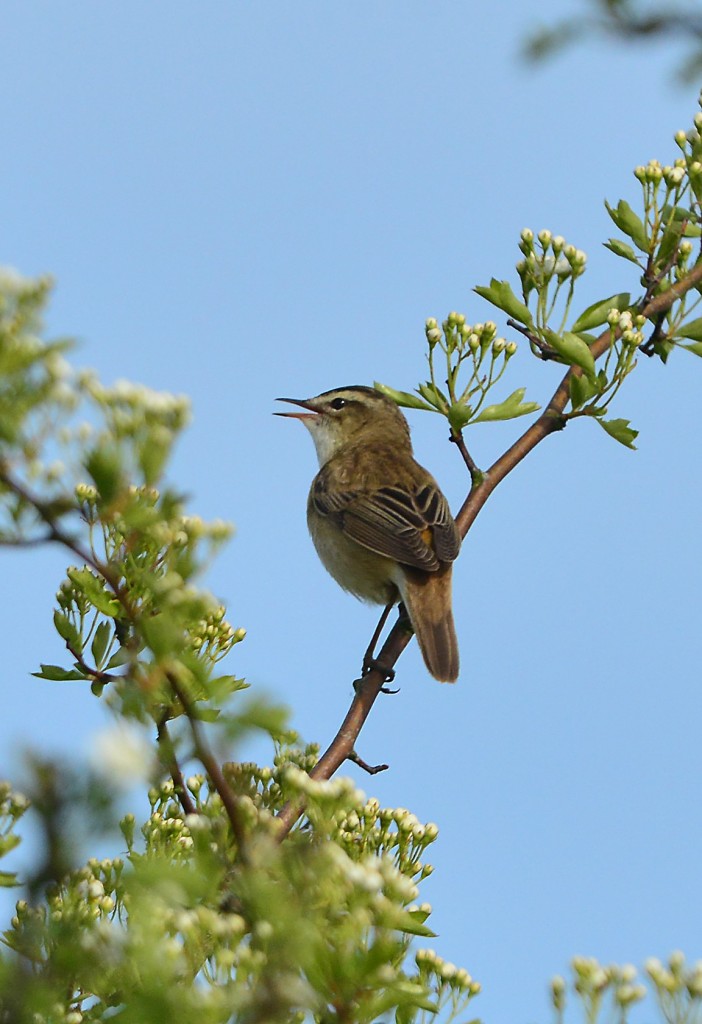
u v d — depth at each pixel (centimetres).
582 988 610
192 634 830
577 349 1141
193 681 676
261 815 695
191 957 617
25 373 655
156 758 663
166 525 730
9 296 653
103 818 528
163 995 579
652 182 1228
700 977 610
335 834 755
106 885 720
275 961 588
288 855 636
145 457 680
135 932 607
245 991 586
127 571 739
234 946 606
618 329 1185
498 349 1192
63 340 655
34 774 524
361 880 622
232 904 654
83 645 845
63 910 656
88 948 623
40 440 668
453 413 1190
